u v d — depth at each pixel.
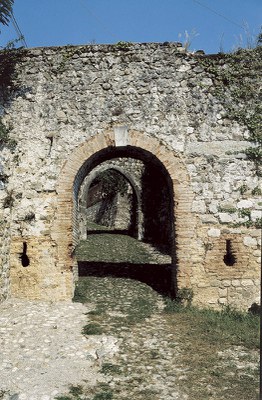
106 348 6.46
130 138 9.07
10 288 8.86
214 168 8.94
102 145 9.11
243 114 9.04
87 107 9.23
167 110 9.12
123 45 9.31
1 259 8.48
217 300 8.62
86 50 9.37
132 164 21.11
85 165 9.43
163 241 18.73
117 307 8.51
